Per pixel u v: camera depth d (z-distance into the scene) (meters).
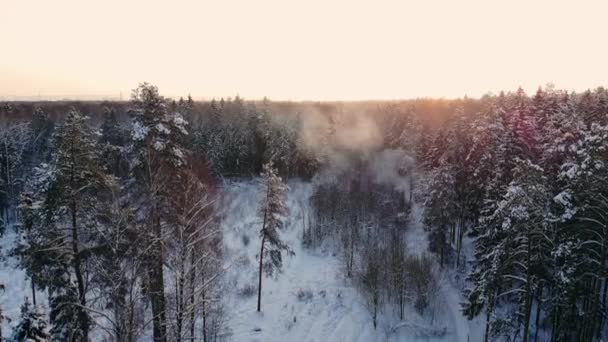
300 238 51.06
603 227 20.72
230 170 72.06
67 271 16.62
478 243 31.12
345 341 31.38
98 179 17.95
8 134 67.50
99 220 16.61
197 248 15.72
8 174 58.41
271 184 34.56
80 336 15.70
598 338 26.00
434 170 46.78
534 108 41.00
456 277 39.16
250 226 49.38
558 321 24.03
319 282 39.66
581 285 21.88
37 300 32.81
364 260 40.28
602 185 20.12
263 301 35.03
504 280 24.05
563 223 21.98
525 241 22.66
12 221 57.06
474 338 31.36
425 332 32.50
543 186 21.02
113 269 12.15
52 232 16.61
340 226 51.78
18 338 13.86
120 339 10.92
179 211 17.64
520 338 28.55
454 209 40.94
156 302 14.61
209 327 25.66
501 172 31.77
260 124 81.19
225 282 33.09
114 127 67.25
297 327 32.38
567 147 27.17
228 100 125.94
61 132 18.02
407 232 51.16
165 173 19.12
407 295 35.25
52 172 16.98
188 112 89.19
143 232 13.27
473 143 41.16
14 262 38.19
